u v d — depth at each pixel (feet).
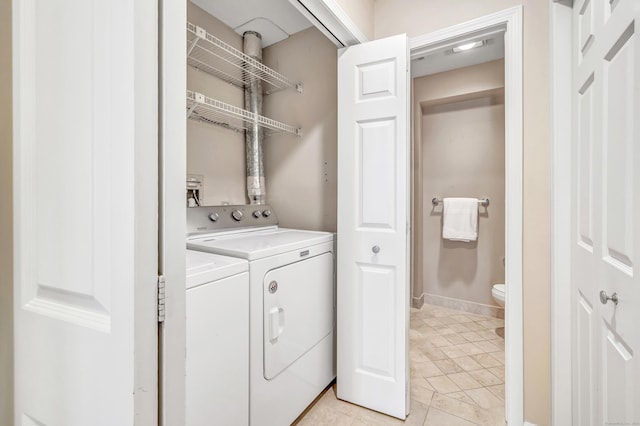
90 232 1.73
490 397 5.52
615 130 2.67
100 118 1.66
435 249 10.34
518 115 4.44
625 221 2.49
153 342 1.72
